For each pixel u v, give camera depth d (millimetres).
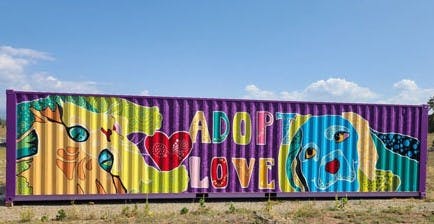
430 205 12914
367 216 10602
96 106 12406
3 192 14039
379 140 14094
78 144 12297
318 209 11758
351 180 13898
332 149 13773
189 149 12930
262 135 13352
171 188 12844
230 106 13164
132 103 12609
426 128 14359
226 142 13148
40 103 12078
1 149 34062
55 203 12477
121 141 12547
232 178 13164
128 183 12594
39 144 12078
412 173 14305
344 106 13844
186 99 12898
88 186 12375
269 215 10266
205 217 10188
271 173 13406
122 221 9820
